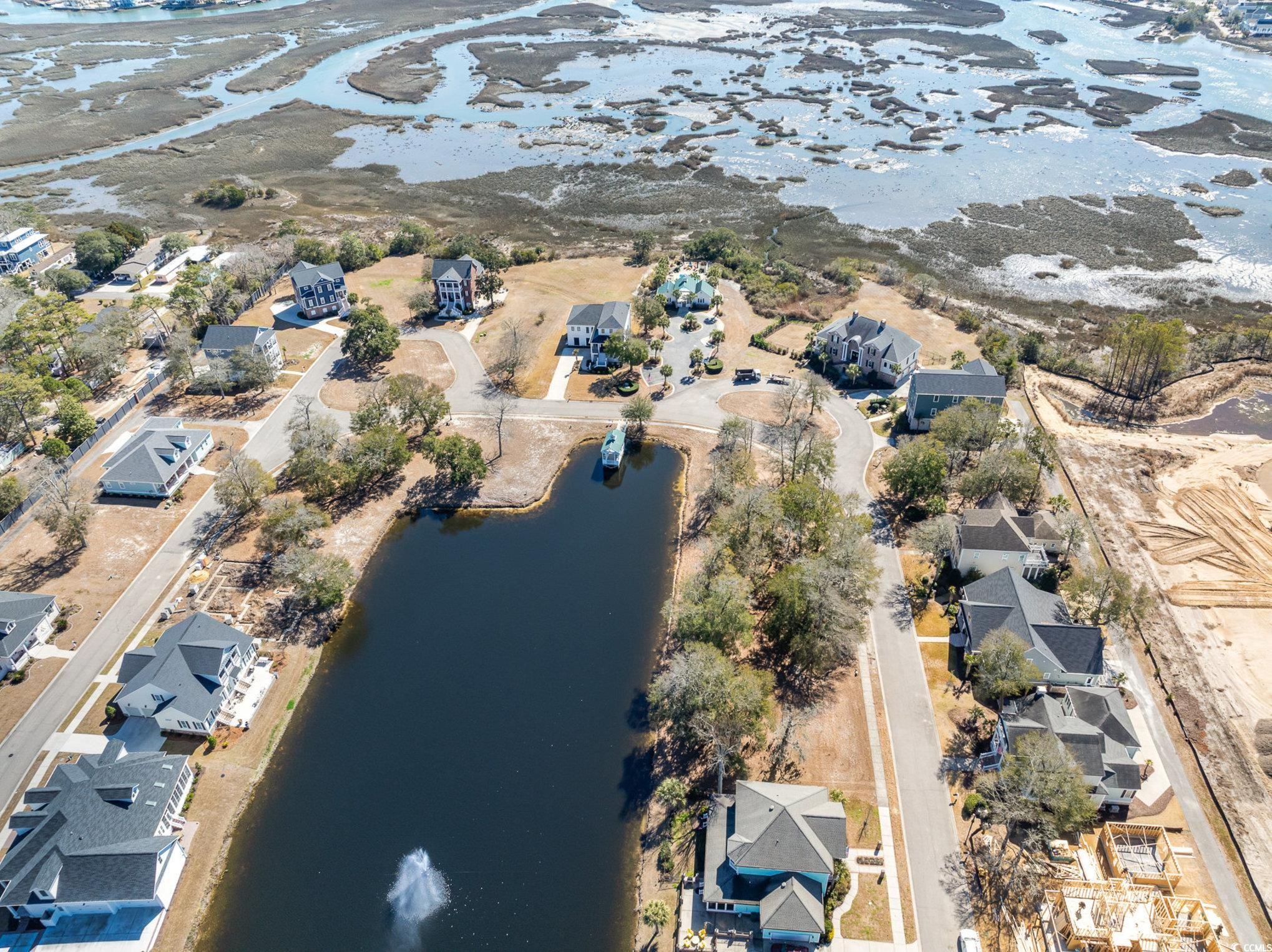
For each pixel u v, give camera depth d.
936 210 197.88
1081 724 70.31
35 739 76.88
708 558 89.12
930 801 69.75
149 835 65.38
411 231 182.38
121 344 138.88
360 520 104.94
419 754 76.38
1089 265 171.25
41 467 107.50
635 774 74.06
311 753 76.62
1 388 117.38
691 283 152.75
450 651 87.00
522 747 76.75
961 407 109.75
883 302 156.38
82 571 96.38
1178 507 103.31
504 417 124.00
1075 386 131.00
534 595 94.00
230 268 164.00
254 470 103.25
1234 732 75.19
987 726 75.62
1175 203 195.75
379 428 111.06
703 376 132.50
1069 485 107.50
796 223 194.62
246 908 64.69
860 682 80.81
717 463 110.56
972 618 81.69
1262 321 143.75
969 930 59.91
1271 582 91.38
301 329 148.75
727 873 62.41
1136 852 65.19
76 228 197.75
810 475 101.44
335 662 86.19
